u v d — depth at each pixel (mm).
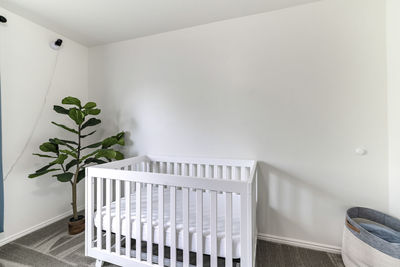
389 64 1479
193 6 1736
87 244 1560
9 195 1833
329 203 1672
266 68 1824
